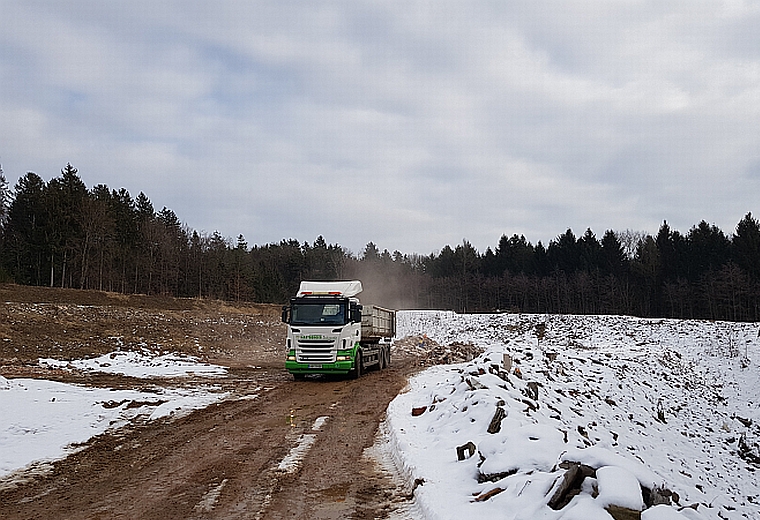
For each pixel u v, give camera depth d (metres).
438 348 33.41
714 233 74.31
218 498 7.34
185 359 27.05
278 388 18.20
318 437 10.99
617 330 40.81
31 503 7.20
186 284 67.50
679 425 17.34
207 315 43.53
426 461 8.43
